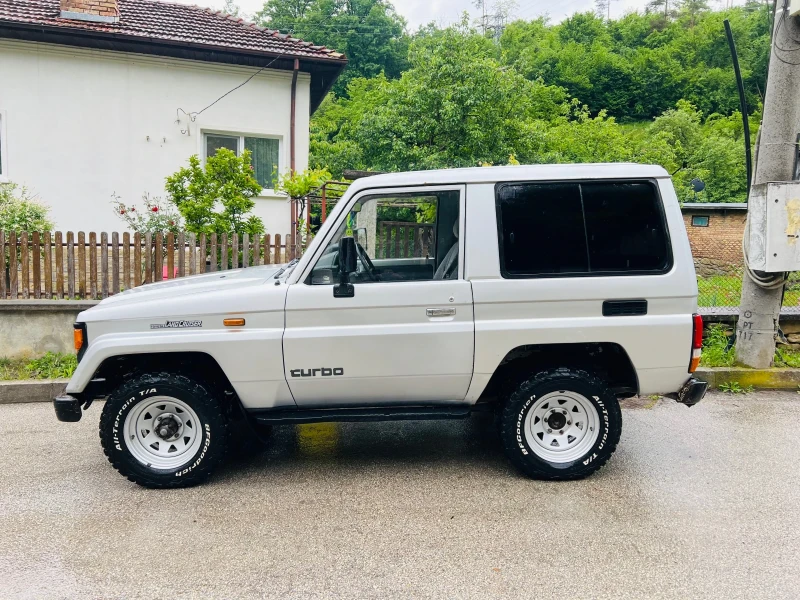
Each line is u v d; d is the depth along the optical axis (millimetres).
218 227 7594
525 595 2744
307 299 3854
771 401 5855
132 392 3867
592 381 3932
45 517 3568
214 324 3857
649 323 3863
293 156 11273
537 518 3510
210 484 4051
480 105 15688
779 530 3346
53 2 11125
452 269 3924
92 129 10266
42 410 5719
